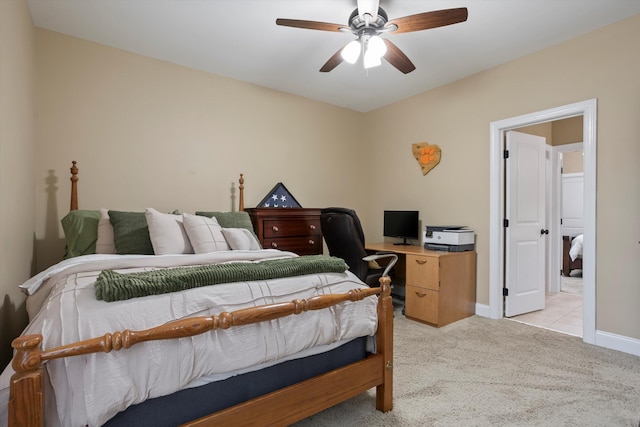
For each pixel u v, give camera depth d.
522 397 1.80
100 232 2.32
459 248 3.17
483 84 3.26
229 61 3.08
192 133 3.21
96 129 2.73
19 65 1.93
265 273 1.47
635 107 2.32
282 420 1.33
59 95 2.58
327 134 4.27
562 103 2.69
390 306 1.71
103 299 1.12
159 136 3.03
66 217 2.36
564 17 2.35
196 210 3.23
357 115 4.61
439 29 2.51
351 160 4.54
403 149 4.10
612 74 2.43
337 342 1.56
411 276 3.20
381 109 4.41
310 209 3.49
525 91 2.93
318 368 1.51
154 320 1.13
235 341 1.23
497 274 3.17
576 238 5.42
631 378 1.99
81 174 2.66
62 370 0.95
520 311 3.33
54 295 1.22
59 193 2.58
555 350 2.42
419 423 1.58
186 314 1.19
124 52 2.86
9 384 0.90
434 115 3.73
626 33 2.36
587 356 2.31
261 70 3.28
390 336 1.70
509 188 3.23
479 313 3.29
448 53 2.89
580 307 3.62
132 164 2.89
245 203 3.56
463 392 1.85
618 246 2.40
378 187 4.45
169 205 3.07
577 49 2.61
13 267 1.80
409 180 4.02
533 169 3.45
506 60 3.03
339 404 1.75
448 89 3.58
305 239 3.46
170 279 1.24
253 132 3.62
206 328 1.12
